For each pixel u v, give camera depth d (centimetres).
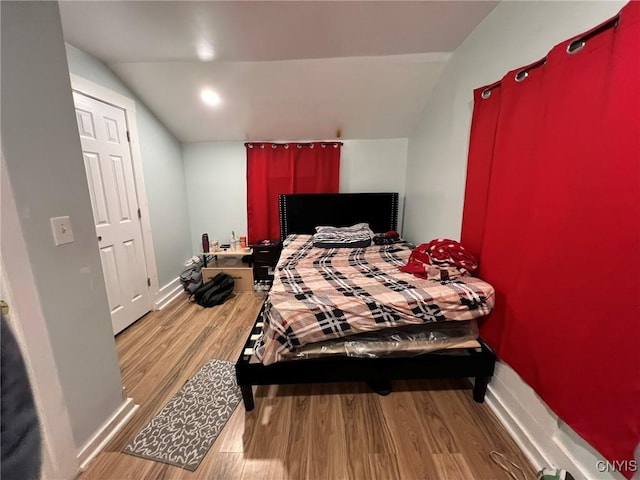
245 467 127
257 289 337
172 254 328
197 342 229
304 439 140
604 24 90
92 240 130
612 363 91
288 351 136
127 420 150
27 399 60
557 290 111
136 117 264
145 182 277
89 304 129
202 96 268
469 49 191
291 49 210
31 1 104
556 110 110
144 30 182
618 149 88
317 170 346
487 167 161
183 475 124
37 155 105
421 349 149
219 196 365
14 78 98
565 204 107
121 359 206
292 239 317
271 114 296
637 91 82
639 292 83
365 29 184
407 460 129
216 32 186
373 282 174
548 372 117
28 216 102
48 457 110
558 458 116
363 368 149
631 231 85
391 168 350
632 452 87
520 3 140
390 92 263
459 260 171
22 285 99
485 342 164
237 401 165
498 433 143
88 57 211
